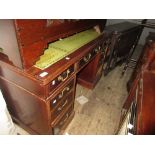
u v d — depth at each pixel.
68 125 1.87
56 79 1.14
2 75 1.25
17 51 0.92
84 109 2.15
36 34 0.98
